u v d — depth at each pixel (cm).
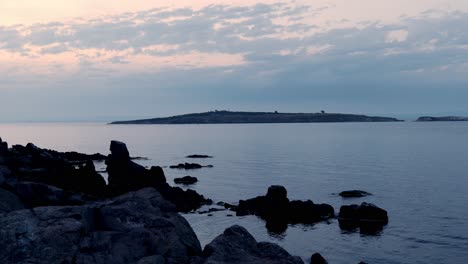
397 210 5066
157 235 2159
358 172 8625
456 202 5472
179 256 2095
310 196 6119
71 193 3095
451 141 18100
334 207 5341
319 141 18888
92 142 19325
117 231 2130
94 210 2222
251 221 4625
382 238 3950
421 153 12838
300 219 4706
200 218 4728
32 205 2867
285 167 9681
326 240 3934
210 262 1911
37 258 1828
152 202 2527
